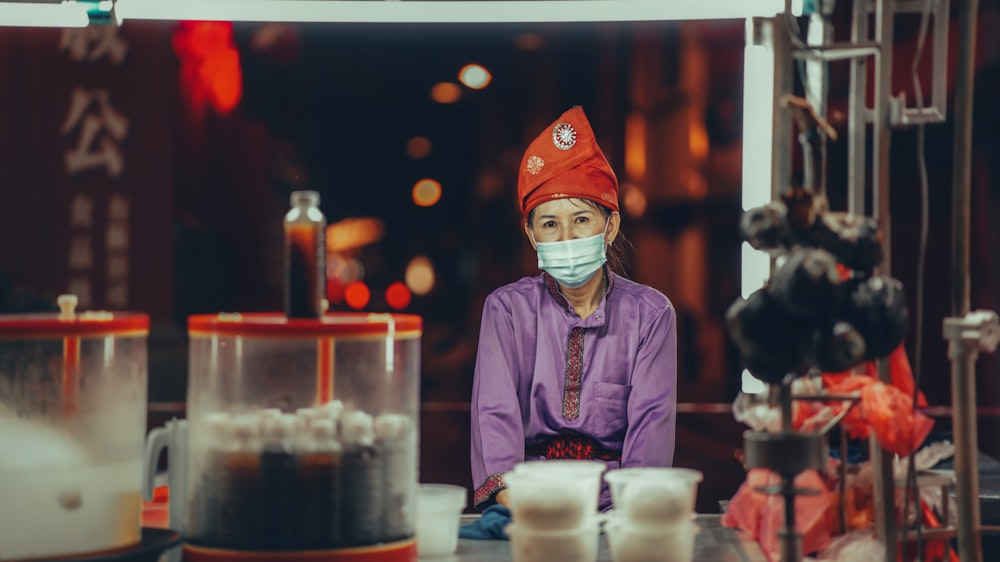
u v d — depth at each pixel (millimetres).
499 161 7684
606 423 2889
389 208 7801
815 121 1747
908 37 4824
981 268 5121
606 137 7309
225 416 1775
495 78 7562
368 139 7723
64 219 6215
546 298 2994
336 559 1763
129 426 1864
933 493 2293
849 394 1931
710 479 4242
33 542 1763
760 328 1687
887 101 1980
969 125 1882
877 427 1861
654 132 7230
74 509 1785
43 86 6117
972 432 1846
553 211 2852
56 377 1779
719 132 7133
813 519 2018
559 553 1778
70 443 1785
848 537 2037
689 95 7145
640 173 7227
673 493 1776
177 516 2033
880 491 1982
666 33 7129
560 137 2855
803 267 1652
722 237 7176
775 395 1963
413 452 1867
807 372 2115
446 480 4691
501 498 2691
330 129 7660
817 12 2129
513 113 7609
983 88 5004
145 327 1912
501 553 2125
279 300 7125
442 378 7645
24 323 1762
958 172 1884
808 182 1790
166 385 6059
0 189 6145
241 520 1760
